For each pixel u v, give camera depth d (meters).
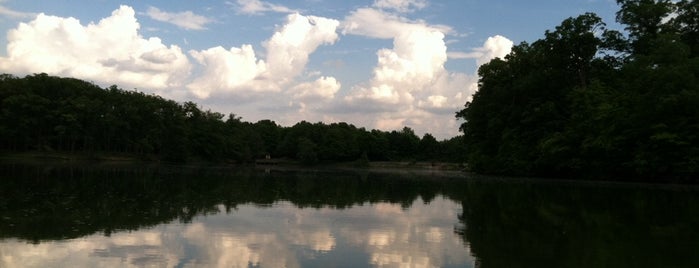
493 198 31.05
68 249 13.29
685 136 44.75
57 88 102.88
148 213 20.66
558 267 12.28
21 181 35.47
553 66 62.53
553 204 27.30
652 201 29.09
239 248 14.02
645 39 56.94
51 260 12.05
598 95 52.94
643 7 56.78
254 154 134.00
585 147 51.59
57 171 51.41
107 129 101.69
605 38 59.94
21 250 12.97
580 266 12.38
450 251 14.15
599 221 20.50
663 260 13.12
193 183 40.06
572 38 58.75
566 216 22.06
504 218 21.33
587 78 61.34
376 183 48.44
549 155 56.75
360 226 18.52
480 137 71.88
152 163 98.00
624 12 59.06
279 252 13.65
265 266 12.06
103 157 100.50
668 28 57.72
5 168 53.75
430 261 12.93
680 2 57.28
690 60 47.00
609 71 60.00
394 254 13.68
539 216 22.03
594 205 26.78
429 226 18.81
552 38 60.22
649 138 46.50
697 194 34.62
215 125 121.00
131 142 106.38
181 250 13.55
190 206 23.55
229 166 101.12
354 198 30.27
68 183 35.19
